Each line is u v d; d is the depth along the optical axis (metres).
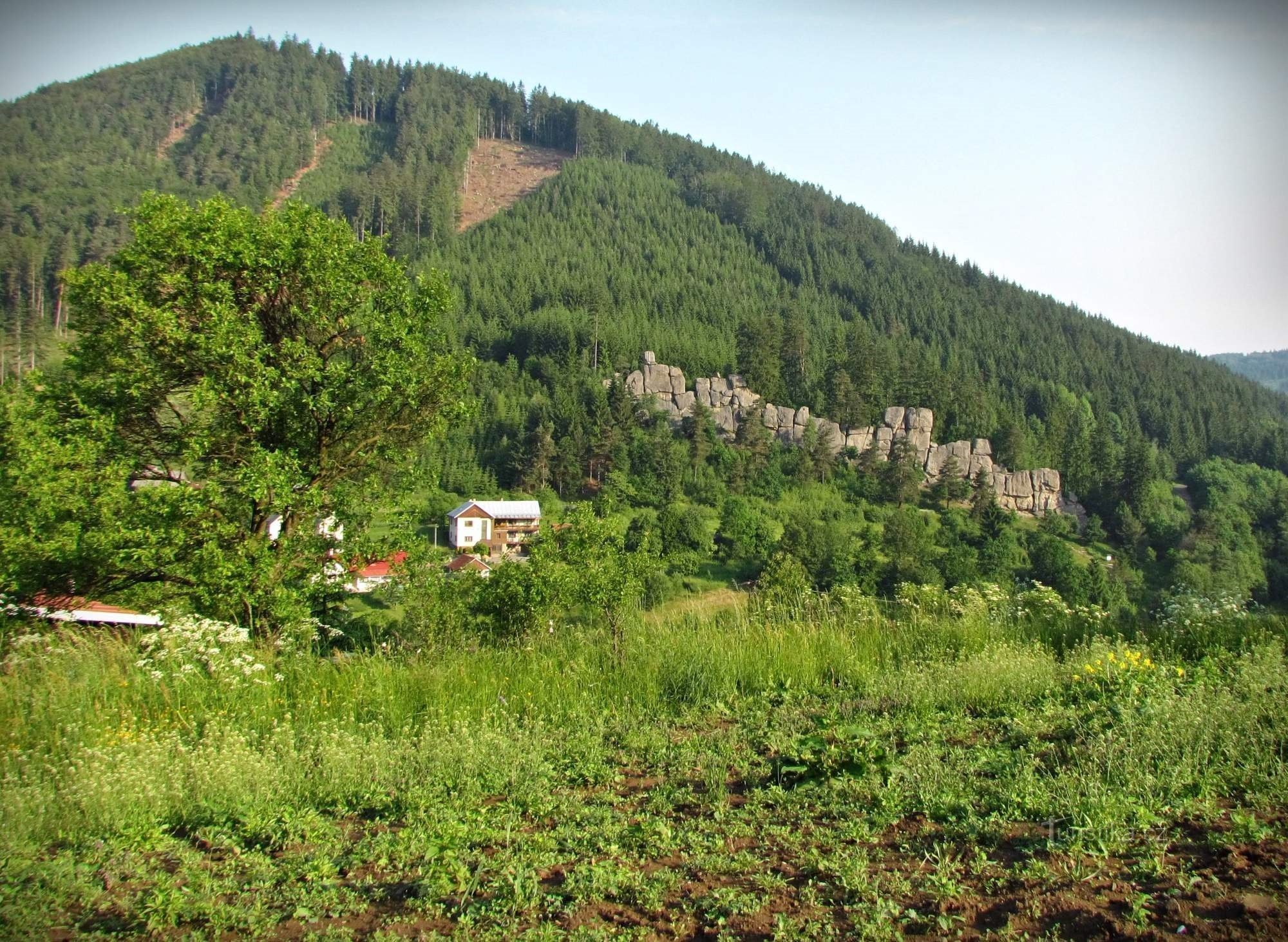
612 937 3.39
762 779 5.29
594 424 75.19
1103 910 3.30
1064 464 84.19
